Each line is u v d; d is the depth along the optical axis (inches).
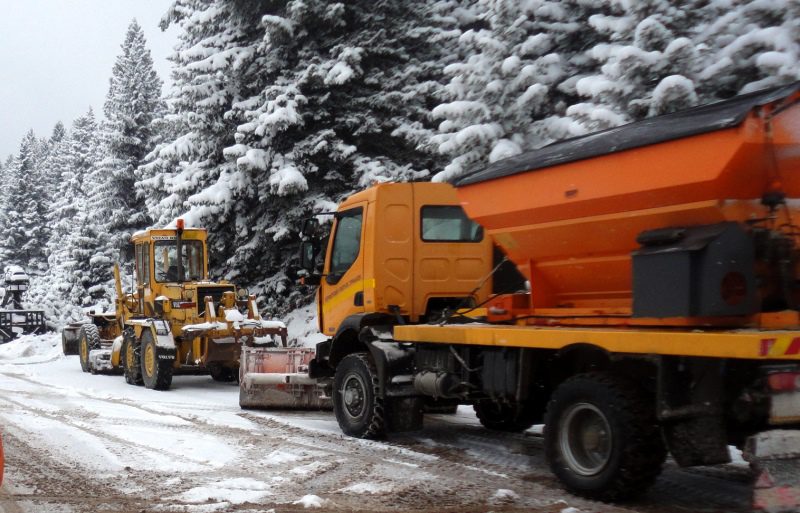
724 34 414.0
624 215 221.8
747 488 239.5
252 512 215.2
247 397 410.3
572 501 225.0
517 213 258.1
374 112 737.6
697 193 199.9
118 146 1220.5
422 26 756.6
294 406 410.0
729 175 192.9
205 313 514.0
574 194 234.4
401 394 312.5
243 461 282.7
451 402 335.6
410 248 334.6
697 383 201.2
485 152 517.7
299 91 703.1
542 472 264.4
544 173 245.6
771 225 201.2
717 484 244.7
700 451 201.6
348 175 749.9
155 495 233.8
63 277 1327.5
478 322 305.7
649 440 211.9
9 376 629.6
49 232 2106.3
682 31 431.5
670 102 406.9
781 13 394.6
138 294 588.4
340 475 260.1
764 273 201.9
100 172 1219.2
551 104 534.9
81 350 680.4
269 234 743.7
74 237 1304.1
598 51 456.8
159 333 513.7
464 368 285.0
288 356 423.8
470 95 534.3
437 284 337.1
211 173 756.6
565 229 243.4
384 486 244.5
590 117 431.8
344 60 693.3
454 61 745.0
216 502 225.3
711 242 195.9
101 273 1280.8
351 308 348.2
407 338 307.7
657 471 214.2
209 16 754.8
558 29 528.1
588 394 222.8
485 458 288.4
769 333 183.2
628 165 216.8
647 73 423.5
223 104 750.5
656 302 207.0
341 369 341.1
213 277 789.9
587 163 230.1
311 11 694.5
